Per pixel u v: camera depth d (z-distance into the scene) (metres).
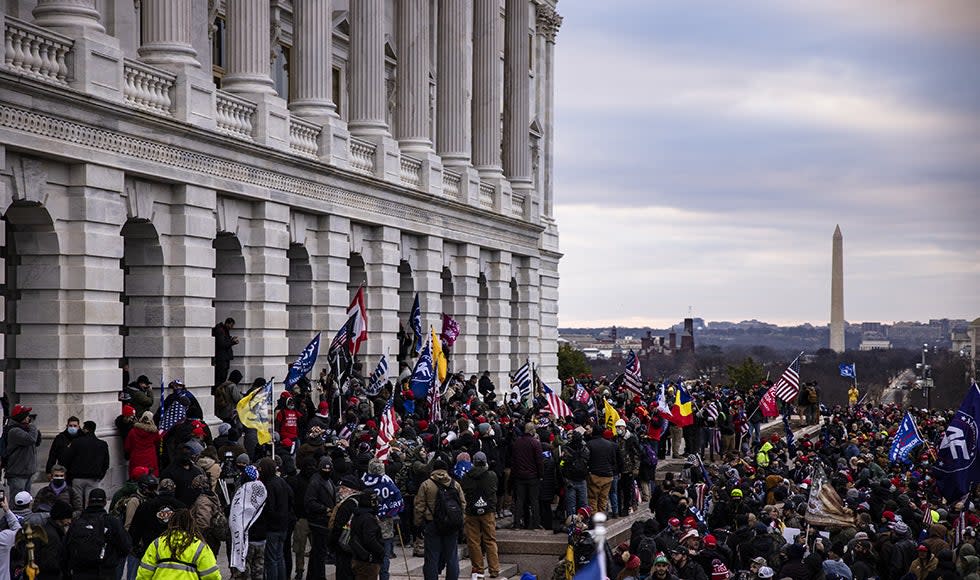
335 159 63.03
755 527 40.25
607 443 49.97
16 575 29.80
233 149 53.16
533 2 110.81
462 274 82.50
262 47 57.59
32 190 42.47
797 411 107.56
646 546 36.06
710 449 78.50
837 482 55.72
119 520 30.52
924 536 44.62
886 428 101.50
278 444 43.62
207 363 51.81
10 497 37.59
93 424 38.75
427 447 46.91
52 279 43.94
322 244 62.84
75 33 43.94
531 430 49.31
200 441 40.53
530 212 95.38
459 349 82.06
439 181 77.19
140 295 49.97
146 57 50.50
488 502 41.56
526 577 29.91
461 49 82.44
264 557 34.75
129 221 48.94
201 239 51.47
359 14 69.94
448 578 38.66
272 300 56.97
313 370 62.44
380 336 69.06
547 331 108.38
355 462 42.12
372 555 33.28
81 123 43.62
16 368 44.75
